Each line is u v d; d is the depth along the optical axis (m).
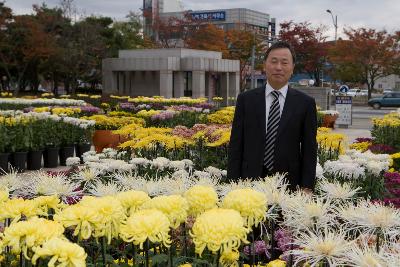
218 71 30.78
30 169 9.91
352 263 1.62
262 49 41.75
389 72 41.25
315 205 2.00
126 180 2.72
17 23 31.30
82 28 33.69
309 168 3.64
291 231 2.19
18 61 32.84
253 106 3.72
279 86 3.69
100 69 35.75
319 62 41.66
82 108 15.09
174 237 2.24
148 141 5.67
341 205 2.29
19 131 9.65
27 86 42.56
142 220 1.69
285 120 3.63
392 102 36.59
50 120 10.45
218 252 1.89
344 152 6.34
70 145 10.81
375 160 4.99
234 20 61.69
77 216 1.74
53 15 33.31
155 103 18.61
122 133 6.92
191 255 2.27
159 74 29.72
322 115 18.91
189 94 30.66
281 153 3.62
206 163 6.21
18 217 1.95
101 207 1.79
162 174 4.64
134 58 29.75
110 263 2.13
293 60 3.71
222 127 7.52
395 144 9.78
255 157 3.67
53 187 2.43
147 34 49.41
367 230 1.92
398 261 1.52
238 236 1.67
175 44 46.00
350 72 40.94
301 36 39.56
